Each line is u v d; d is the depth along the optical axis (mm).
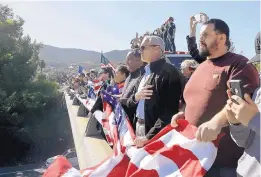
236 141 2037
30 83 44406
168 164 2543
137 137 3281
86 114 9320
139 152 2773
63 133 42688
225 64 2490
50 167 3508
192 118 2605
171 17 9633
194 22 3945
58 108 44469
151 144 2762
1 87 41594
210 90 2492
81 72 17688
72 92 18938
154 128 3117
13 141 38781
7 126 38719
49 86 45688
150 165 2586
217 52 2570
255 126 1725
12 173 31125
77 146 5551
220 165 2451
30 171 31750
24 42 44969
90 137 5945
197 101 2586
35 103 40656
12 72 42531
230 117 1938
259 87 2160
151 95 3262
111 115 4547
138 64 4492
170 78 3215
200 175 2348
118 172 3297
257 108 1758
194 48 3955
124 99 4145
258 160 1959
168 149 2586
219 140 2418
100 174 3285
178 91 3227
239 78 2355
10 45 43906
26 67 44312
